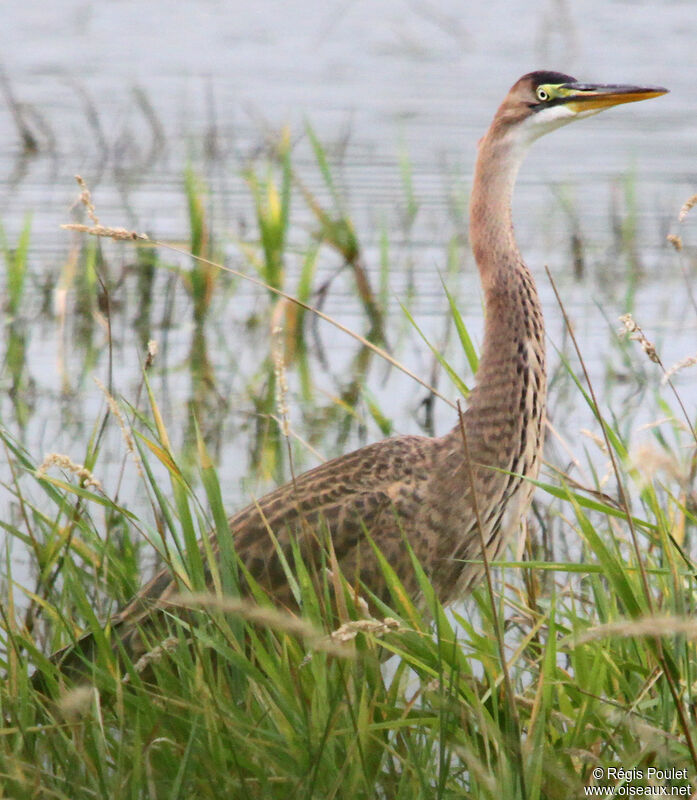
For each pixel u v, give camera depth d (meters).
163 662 6.94
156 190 19.89
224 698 6.65
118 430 12.60
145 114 22.47
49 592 8.06
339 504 8.33
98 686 6.76
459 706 6.44
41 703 6.77
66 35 29.34
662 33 28.44
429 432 12.81
